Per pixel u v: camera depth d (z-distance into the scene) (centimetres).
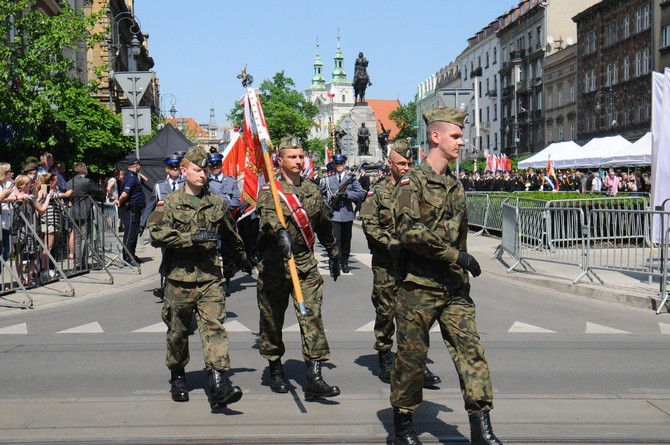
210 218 627
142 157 2052
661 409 628
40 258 1384
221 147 3347
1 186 1341
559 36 7450
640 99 5400
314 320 655
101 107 2745
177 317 628
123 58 6031
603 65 6047
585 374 749
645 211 1209
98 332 974
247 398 664
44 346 892
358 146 6756
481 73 9462
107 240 1688
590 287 1279
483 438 471
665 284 1138
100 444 541
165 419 602
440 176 491
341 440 545
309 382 654
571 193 2550
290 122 9975
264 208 662
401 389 493
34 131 1864
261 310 675
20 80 1839
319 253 1958
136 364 798
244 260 674
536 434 559
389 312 716
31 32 1883
